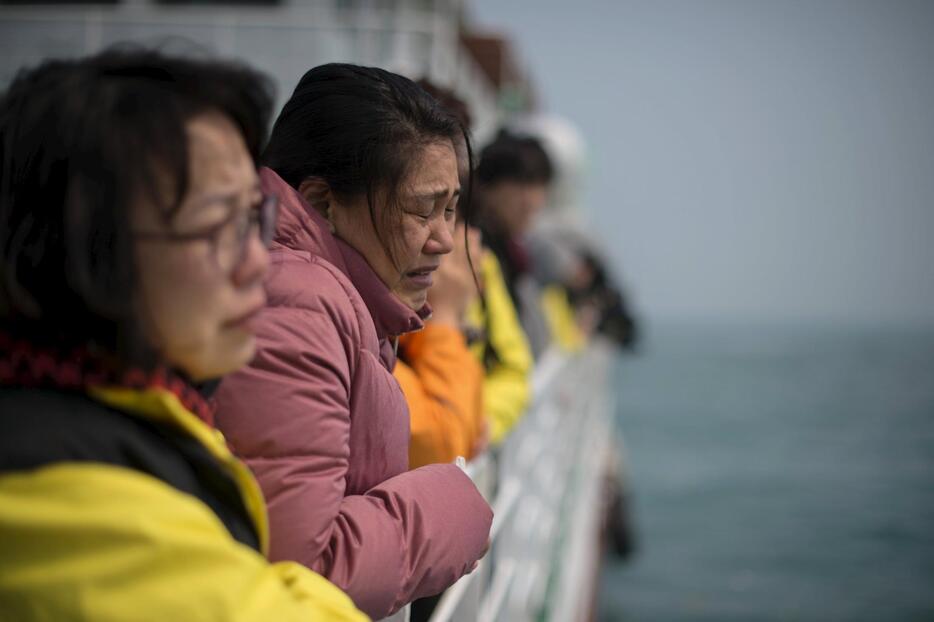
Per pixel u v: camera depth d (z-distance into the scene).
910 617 16.64
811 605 17.14
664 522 24.92
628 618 15.75
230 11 10.91
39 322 1.18
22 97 1.17
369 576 1.67
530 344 5.37
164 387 1.24
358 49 10.35
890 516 26.58
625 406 62.09
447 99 3.41
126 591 1.08
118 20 9.66
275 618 1.16
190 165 1.16
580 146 21.23
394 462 1.96
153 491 1.13
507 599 4.16
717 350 176.38
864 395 74.31
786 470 35.72
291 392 1.61
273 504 1.57
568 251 10.35
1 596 1.06
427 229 2.05
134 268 1.16
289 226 1.90
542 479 5.76
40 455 1.12
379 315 2.07
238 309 1.25
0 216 1.17
